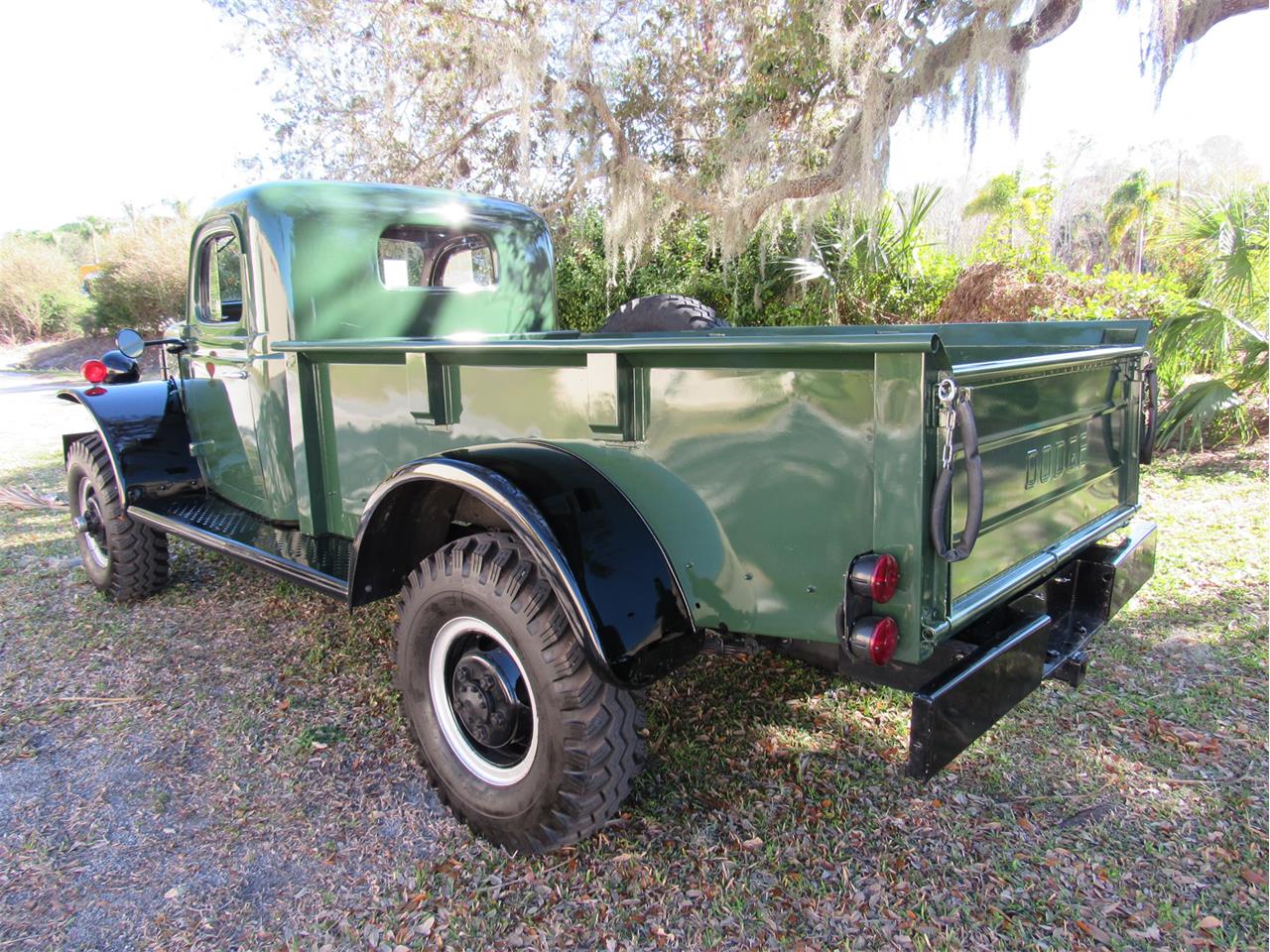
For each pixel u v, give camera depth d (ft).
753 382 6.29
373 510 8.04
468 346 7.98
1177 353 21.89
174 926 6.73
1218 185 26.35
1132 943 6.31
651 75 28.96
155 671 11.56
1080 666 7.98
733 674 10.75
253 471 11.99
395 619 13.15
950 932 6.42
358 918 6.77
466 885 7.16
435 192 12.76
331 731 9.81
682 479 6.87
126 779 8.90
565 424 7.63
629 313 15.96
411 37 29.91
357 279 11.62
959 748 6.04
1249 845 7.37
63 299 100.94
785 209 26.68
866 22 21.61
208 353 12.73
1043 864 7.19
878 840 7.54
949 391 5.53
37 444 31.55
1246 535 15.47
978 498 5.69
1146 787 8.23
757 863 7.27
